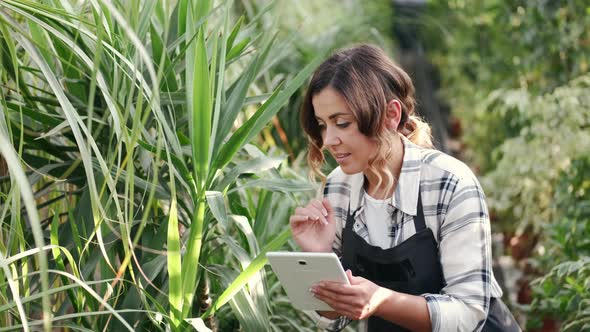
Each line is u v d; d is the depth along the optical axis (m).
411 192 1.91
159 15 2.32
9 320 2.04
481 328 1.84
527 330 3.56
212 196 1.94
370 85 1.82
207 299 2.19
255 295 2.06
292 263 1.81
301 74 2.05
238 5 4.47
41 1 2.06
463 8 7.60
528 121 5.11
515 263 4.87
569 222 3.57
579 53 4.88
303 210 2.03
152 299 1.85
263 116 2.03
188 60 1.99
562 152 4.07
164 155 1.95
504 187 4.71
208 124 1.92
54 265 2.08
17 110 2.01
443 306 1.81
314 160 2.04
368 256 1.95
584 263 2.88
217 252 2.63
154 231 2.16
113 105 1.80
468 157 7.04
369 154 1.86
